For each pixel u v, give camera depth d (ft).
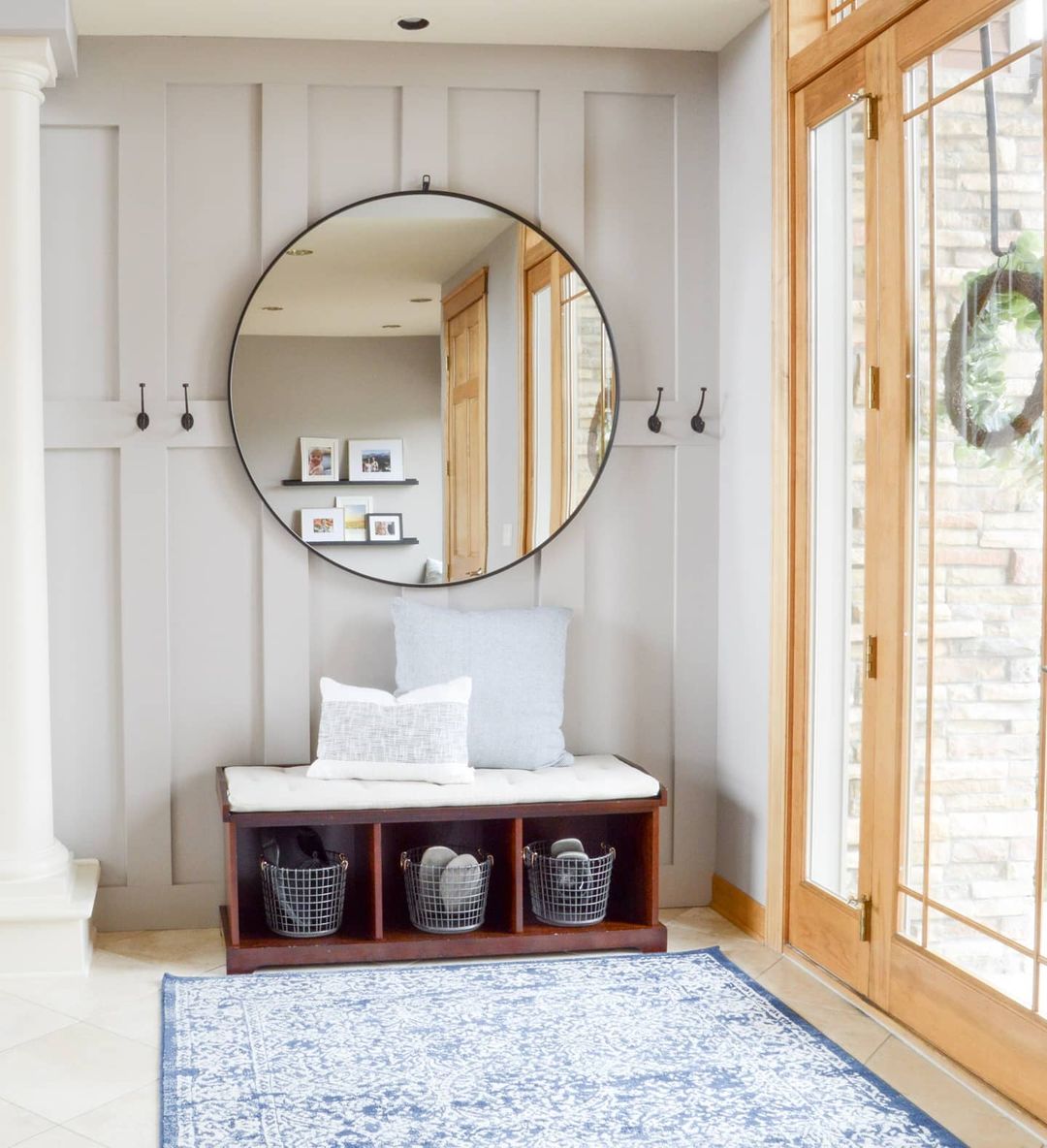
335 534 12.87
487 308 13.02
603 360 13.24
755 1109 8.75
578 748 13.51
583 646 13.46
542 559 13.33
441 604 13.23
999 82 8.79
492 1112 8.70
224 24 12.23
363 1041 9.85
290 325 12.69
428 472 12.97
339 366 12.79
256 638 12.89
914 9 9.71
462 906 11.85
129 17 11.99
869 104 10.35
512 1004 10.63
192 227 12.64
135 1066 9.48
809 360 11.49
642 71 13.26
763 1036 9.97
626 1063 9.48
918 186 9.76
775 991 11.01
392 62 12.84
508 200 13.15
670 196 13.44
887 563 10.15
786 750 11.87
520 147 13.15
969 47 9.11
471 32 12.61
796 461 11.69
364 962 11.66
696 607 13.57
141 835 12.67
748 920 12.71
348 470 12.85
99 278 12.52
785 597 11.82
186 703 12.78
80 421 12.47
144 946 12.17
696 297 13.47
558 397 13.17
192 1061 9.48
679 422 13.47
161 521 12.60
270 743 12.88
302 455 12.76
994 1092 8.94
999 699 8.83
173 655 12.75
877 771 10.33
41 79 11.55
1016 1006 8.64
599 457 13.26
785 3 11.72
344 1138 8.32
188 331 12.67
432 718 11.99
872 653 10.44
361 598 13.09
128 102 12.44
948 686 9.44
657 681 13.60
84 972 11.37
